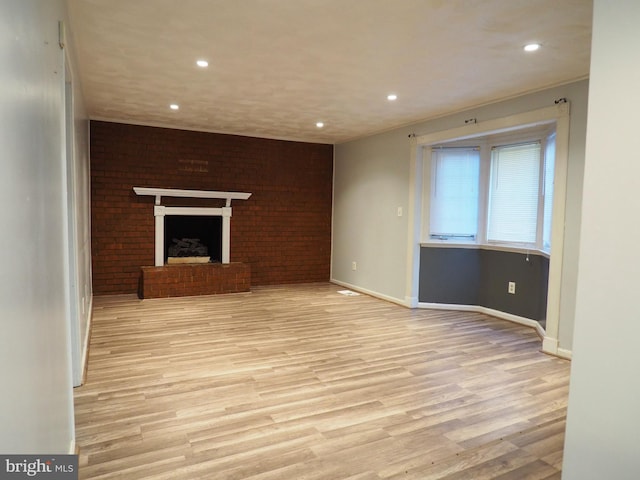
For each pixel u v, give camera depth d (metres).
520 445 2.26
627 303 1.50
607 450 1.56
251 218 6.70
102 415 2.47
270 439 2.26
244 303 5.54
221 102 4.65
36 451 1.20
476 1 2.37
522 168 4.77
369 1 2.39
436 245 5.40
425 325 4.64
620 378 1.52
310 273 7.23
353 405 2.68
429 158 5.43
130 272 5.95
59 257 1.76
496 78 3.68
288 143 6.88
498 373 3.28
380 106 4.68
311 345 3.86
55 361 1.57
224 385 2.94
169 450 2.13
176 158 6.12
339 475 1.96
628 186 1.48
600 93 1.55
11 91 0.97
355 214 6.67
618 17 1.49
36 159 1.28
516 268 4.79
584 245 1.62
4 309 0.89
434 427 2.43
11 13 0.98
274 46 3.05
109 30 2.81
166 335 4.05
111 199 5.78
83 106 4.25
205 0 2.41
